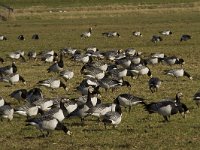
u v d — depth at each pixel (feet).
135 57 123.13
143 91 94.53
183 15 305.53
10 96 86.38
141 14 314.35
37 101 73.61
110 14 312.71
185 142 61.05
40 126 61.93
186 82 104.37
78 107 69.51
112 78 93.97
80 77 111.96
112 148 58.54
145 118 73.82
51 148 59.11
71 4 349.61
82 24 268.21
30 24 272.92
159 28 242.17
